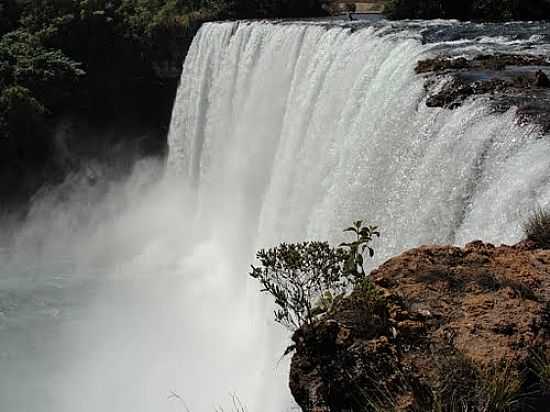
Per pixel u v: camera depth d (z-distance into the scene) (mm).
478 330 5844
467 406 5203
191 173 33031
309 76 21344
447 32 20672
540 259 7227
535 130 10172
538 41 19516
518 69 14922
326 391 5652
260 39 26266
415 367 5559
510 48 17969
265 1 40938
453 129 11898
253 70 26656
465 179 11008
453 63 15227
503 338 5723
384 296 6234
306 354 5938
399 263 7094
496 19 29641
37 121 35375
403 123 13852
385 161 14141
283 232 19750
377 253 13453
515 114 10828
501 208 9742
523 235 8539
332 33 20703
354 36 19422
